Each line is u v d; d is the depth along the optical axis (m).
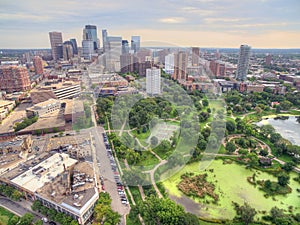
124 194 69.31
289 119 153.12
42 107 143.00
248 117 150.38
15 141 100.69
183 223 53.00
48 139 113.31
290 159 95.94
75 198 60.53
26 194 68.44
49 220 61.38
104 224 54.94
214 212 64.19
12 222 57.94
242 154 94.38
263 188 75.19
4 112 150.00
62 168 77.62
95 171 76.38
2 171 79.25
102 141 95.38
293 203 69.00
